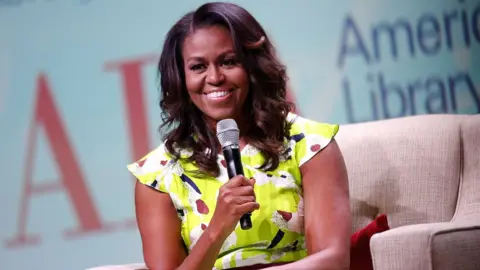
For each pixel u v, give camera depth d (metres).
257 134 8.55
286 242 8.44
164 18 14.45
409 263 8.12
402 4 15.10
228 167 7.66
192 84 8.34
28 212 14.23
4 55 14.20
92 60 14.35
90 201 14.32
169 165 8.75
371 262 8.88
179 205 8.62
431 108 15.13
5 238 14.19
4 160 14.18
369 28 14.99
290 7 14.71
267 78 8.47
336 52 14.86
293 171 8.48
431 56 15.19
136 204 8.83
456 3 15.31
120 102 14.40
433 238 8.06
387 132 10.23
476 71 15.34
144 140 14.41
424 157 9.93
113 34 14.39
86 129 14.33
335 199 8.27
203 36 8.27
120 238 14.38
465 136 9.88
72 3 14.34
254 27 8.43
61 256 14.27
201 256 7.72
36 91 14.27
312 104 14.77
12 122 14.20
